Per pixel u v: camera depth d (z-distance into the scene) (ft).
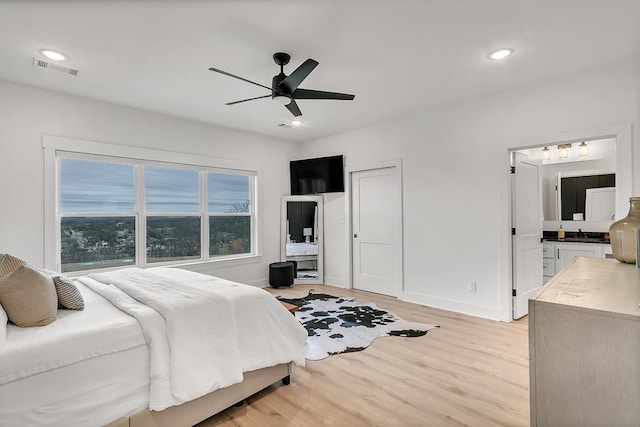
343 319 12.36
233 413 6.78
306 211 19.25
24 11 6.96
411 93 12.03
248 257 17.42
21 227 10.80
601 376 3.02
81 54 8.92
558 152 17.20
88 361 5.08
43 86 11.06
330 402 7.13
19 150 10.77
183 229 15.37
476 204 12.60
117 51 8.79
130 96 12.09
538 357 3.32
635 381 2.88
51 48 8.59
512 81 10.98
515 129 11.57
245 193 17.81
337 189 17.84
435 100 12.77
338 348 9.82
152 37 8.11
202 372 5.97
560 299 3.38
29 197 10.94
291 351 7.61
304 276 19.02
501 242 11.98
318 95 9.49
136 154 13.38
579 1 6.81
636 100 9.41
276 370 7.59
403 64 9.70
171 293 7.00
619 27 7.78
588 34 8.10
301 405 7.03
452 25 7.72
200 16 7.26
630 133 9.45
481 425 6.27
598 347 3.03
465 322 11.95
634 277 4.40
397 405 6.97
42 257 11.18
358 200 17.37
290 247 18.98
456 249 13.20
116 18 7.29
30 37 8.04
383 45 8.61
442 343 10.13
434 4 6.91
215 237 16.56
